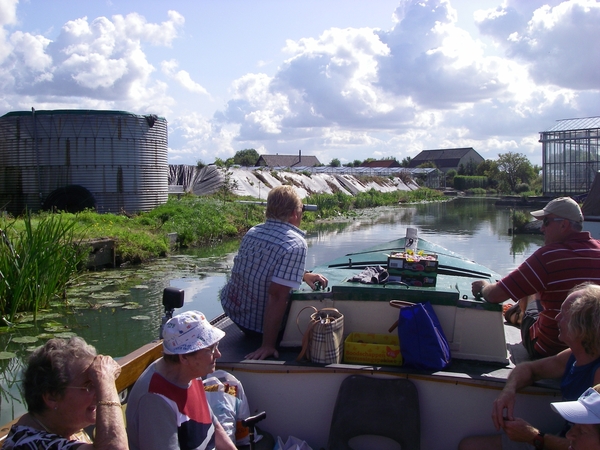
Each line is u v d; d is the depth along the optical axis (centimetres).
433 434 300
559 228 319
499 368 309
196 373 226
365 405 290
